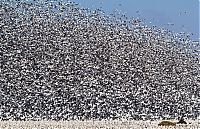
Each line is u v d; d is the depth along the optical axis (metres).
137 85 127.75
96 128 53.38
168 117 113.94
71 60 127.62
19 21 138.75
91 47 139.75
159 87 129.88
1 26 133.00
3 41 126.38
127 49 145.00
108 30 153.25
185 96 125.94
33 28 138.75
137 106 116.31
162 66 140.75
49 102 106.06
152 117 110.62
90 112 106.69
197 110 119.50
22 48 126.19
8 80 109.88
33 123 70.75
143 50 146.50
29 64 118.56
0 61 116.38
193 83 135.62
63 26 145.75
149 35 153.38
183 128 53.06
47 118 100.62
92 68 127.06
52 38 138.50
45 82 113.44
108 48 142.00
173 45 149.12
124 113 110.50
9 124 64.62
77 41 141.75
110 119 106.50
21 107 102.06
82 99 110.69
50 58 126.31
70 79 118.00
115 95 117.81
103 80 123.50
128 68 133.75
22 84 110.12
